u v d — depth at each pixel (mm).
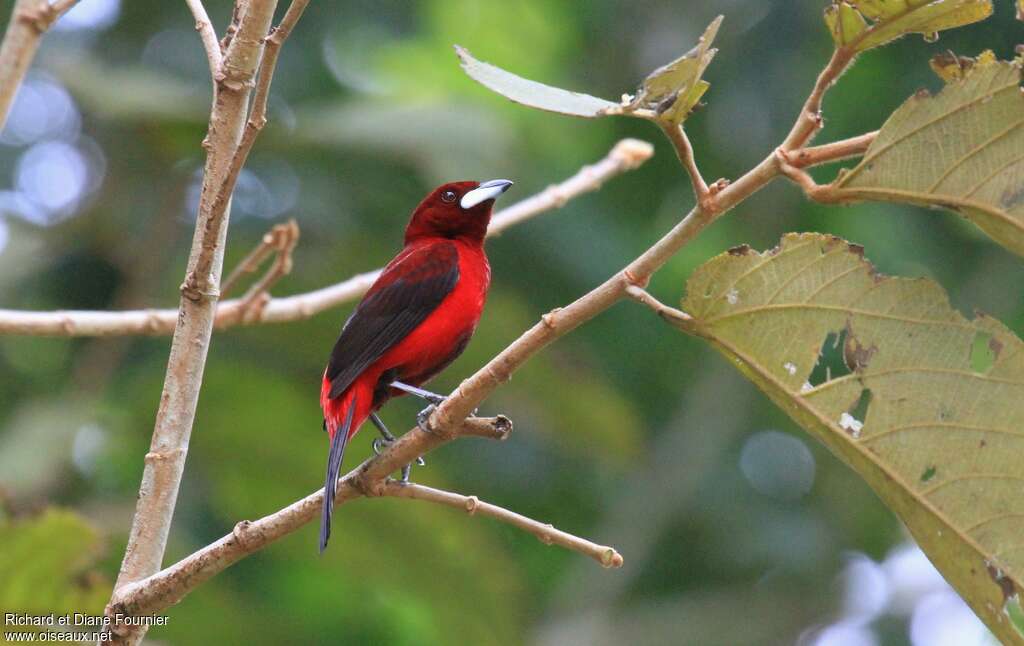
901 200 4934
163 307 11688
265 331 10211
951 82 4738
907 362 5102
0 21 12672
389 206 14258
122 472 11977
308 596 15586
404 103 12977
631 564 16688
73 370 11859
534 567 17359
